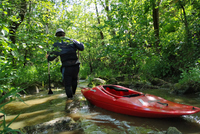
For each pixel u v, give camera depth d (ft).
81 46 16.34
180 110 8.98
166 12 30.60
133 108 10.28
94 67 48.62
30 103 15.34
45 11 14.93
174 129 7.39
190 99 14.20
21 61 9.93
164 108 9.50
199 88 16.39
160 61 26.13
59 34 15.81
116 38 21.27
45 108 13.35
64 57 15.60
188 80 17.57
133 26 22.44
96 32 45.42
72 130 8.54
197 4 25.09
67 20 31.32
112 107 11.75
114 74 31.86
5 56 9.55
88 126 9.09
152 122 9.30
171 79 24.75
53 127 8.78
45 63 10.19
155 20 28.94
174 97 15.25
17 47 8.62
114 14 23.31
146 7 26.14
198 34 23.70
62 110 12.60
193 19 25.03
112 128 8.68
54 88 24.54
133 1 23.44
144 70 26.48
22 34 8.76
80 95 17.71
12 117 11.26
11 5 12.32
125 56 19.02
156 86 21.75
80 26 41.96
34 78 23.59
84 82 30.66
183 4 25.18
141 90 20.12
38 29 11.02
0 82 12.53
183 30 26.53
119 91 14.83
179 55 25.27
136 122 9.44
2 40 7.84
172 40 26.84
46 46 9.83
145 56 18.34
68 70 15.65
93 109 12.66
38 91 21.63
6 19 10.78
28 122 10.19
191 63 21.66
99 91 13.85
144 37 21.93
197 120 9.18
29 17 13.05
